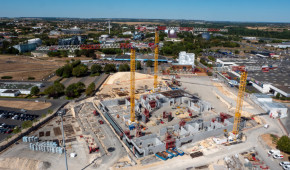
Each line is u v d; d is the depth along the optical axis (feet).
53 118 350.43
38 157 249.75
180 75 642.22
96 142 282.36
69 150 264.31
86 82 550.77
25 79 559.79
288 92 449.89
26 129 306.96
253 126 338.34
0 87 473.26
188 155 256.93
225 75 627.46
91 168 233.14
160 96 447.01
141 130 323.16
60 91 446.60
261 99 426.51
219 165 239.30
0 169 230.68
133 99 340.80
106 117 362.33
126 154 259.80
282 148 257.96
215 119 349.82
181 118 368.07
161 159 248.93
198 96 472.85
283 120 360.89
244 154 259.60
